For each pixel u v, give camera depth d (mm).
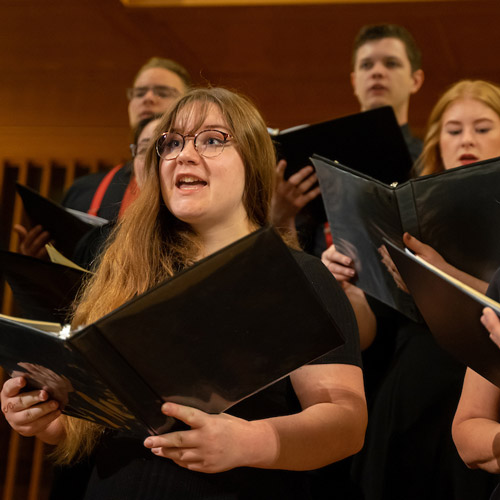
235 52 5492
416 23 4977
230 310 1419
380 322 2775
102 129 5934
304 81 5672
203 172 1922
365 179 2213
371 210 2240
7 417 1792
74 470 2414
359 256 2402
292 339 1470
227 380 1505
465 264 2201
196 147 1938
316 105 5719
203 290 1398
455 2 4727
